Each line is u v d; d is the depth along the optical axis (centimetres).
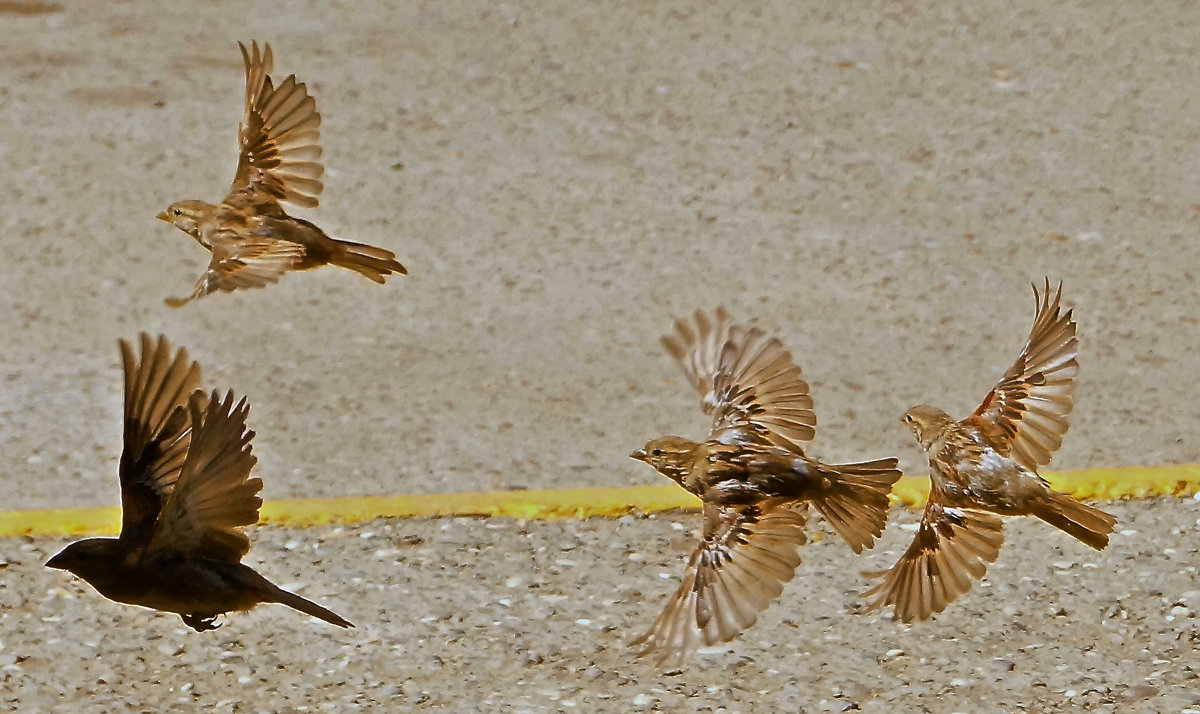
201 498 722
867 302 1552
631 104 2003
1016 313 1523
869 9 2273
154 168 1866
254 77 1016
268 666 1023
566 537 1160
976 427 852
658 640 750
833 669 1008
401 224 1727
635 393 1393
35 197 1794
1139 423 1313
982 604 1070
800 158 1859
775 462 792
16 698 994
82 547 729
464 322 1531
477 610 1078
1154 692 977
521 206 1766
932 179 1806
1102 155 1848
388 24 2266
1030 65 2080
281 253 930
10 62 2156
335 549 1145
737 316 1526
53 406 1375
